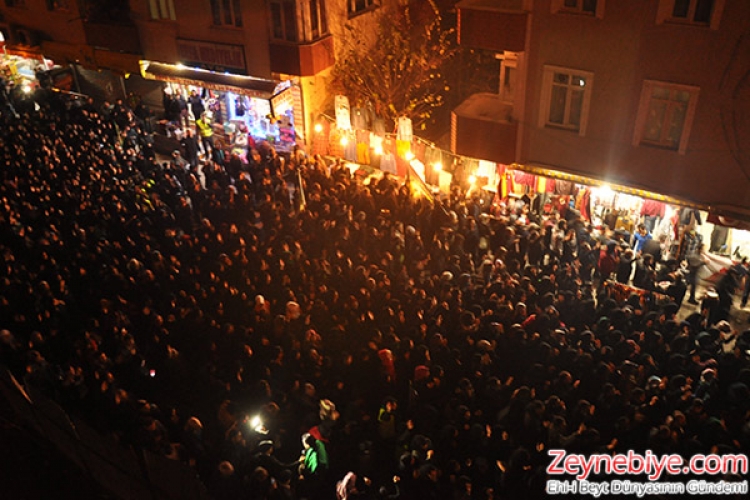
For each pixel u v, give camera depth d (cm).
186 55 2533
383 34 2536
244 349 1384
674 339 1380
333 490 1273
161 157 2622
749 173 1652
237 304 1541
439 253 1702
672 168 1747
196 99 2617
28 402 1403
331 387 1372
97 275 1662
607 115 1770
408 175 2141
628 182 1827
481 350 1369
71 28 2744
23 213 1897
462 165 2156
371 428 1338
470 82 2614
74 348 1463
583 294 1566
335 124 2414
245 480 1160
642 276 1684
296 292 1588
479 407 1306
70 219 1875
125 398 1295
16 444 1479
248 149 2441
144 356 1470
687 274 1798
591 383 1310
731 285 1603
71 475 1403
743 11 1501
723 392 1318
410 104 2431
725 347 1614
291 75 2333
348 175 2044
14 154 2194
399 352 1373
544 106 1845
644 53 1653
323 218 1816
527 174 2055
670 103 1686
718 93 1605
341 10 2352
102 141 2364
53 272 1645
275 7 2259
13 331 1545
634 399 1253
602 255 1734
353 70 2444
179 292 1534
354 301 1479
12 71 3061
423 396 1315
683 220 1889
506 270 1678
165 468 1141
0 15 2905
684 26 1580
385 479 1266
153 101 2852
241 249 1662
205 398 1398
